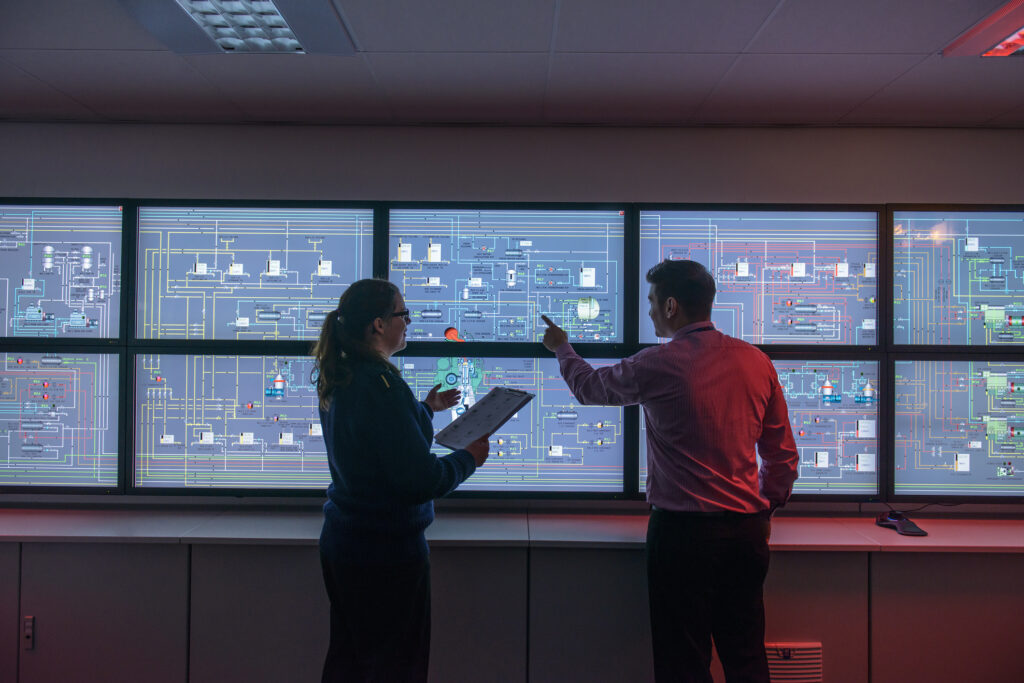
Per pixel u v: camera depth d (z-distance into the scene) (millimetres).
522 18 1837
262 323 2576
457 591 2193
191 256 2572
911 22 1827
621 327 2580
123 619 2199
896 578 2189
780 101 2424
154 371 2562
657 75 2215
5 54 2068
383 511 1559
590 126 2672
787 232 2562
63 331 2572
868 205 2525
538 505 2619
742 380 1741
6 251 2576
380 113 2574
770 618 2191
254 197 2662
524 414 2576
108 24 1875
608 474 2574
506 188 2668
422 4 1759
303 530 2287
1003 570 2182
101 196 2652
